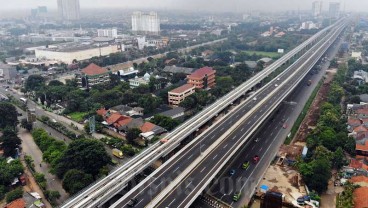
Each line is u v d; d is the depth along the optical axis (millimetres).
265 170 171000
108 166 174750
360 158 180000
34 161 187625
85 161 162750
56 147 188625
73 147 168000
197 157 162875
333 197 150125
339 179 161625
